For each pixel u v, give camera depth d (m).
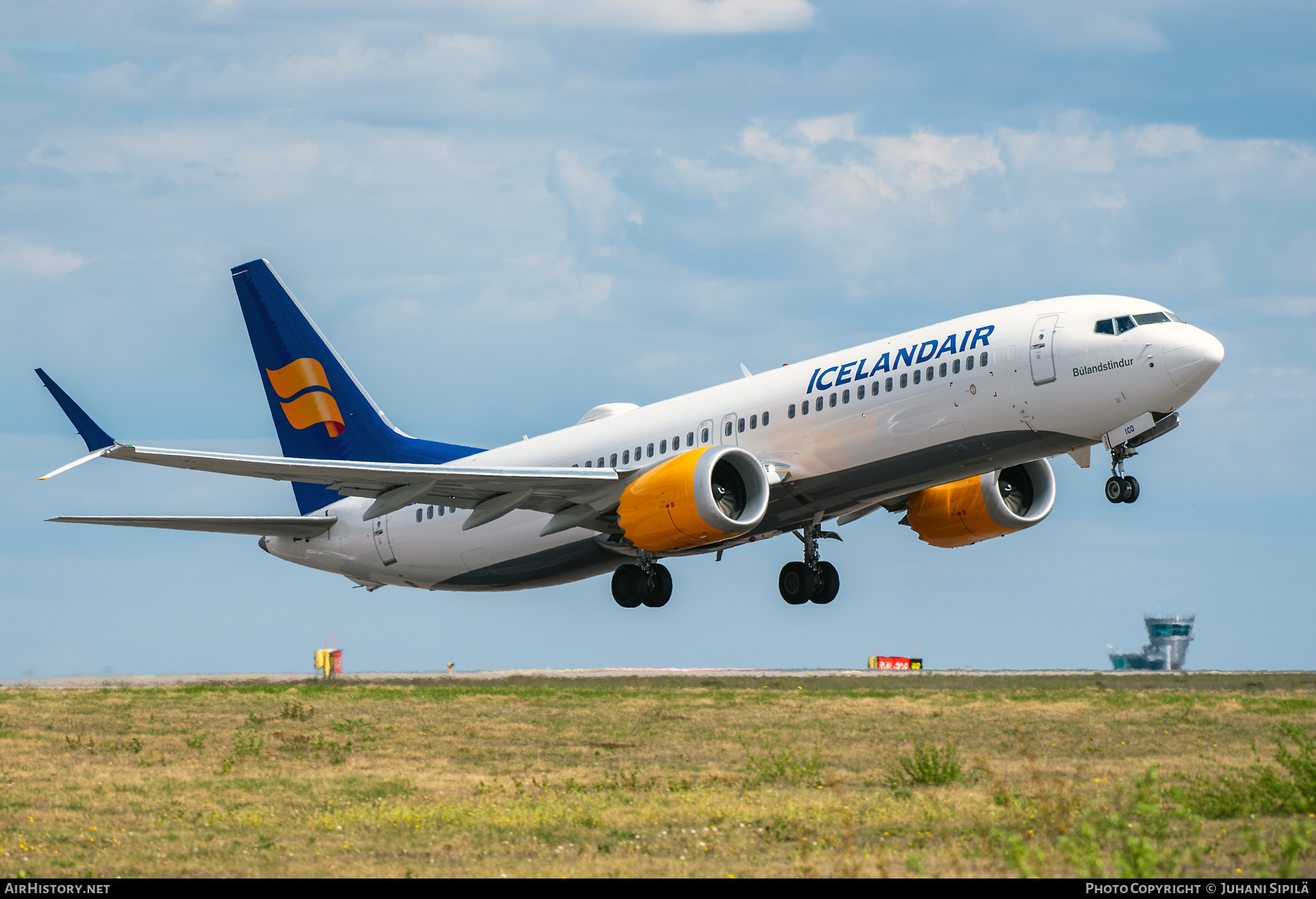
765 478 82.62
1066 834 35.66
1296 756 48.84
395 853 36.25
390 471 85.50
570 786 48.03
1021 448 77.00
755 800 43.81
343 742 61.94
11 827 41.03
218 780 50.53
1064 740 58.69
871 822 39.09
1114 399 72.81
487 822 40.31
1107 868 31.50
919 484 82.00
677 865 33.91
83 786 49.41
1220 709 70.00
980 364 76.38
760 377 88.56
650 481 84.25
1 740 62.75
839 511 88.62
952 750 51.12
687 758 55.94
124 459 78.56
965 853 34.25
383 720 69.69
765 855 35.03
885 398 79.75
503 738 62.72
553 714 71.44
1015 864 31.02
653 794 45.88
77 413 76.31
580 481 88.00
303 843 37.97
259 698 81.44
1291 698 75.44
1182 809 35.00
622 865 34.06
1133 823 36.78
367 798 46.38
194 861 35.72
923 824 38.66
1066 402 74.00
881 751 56.47
